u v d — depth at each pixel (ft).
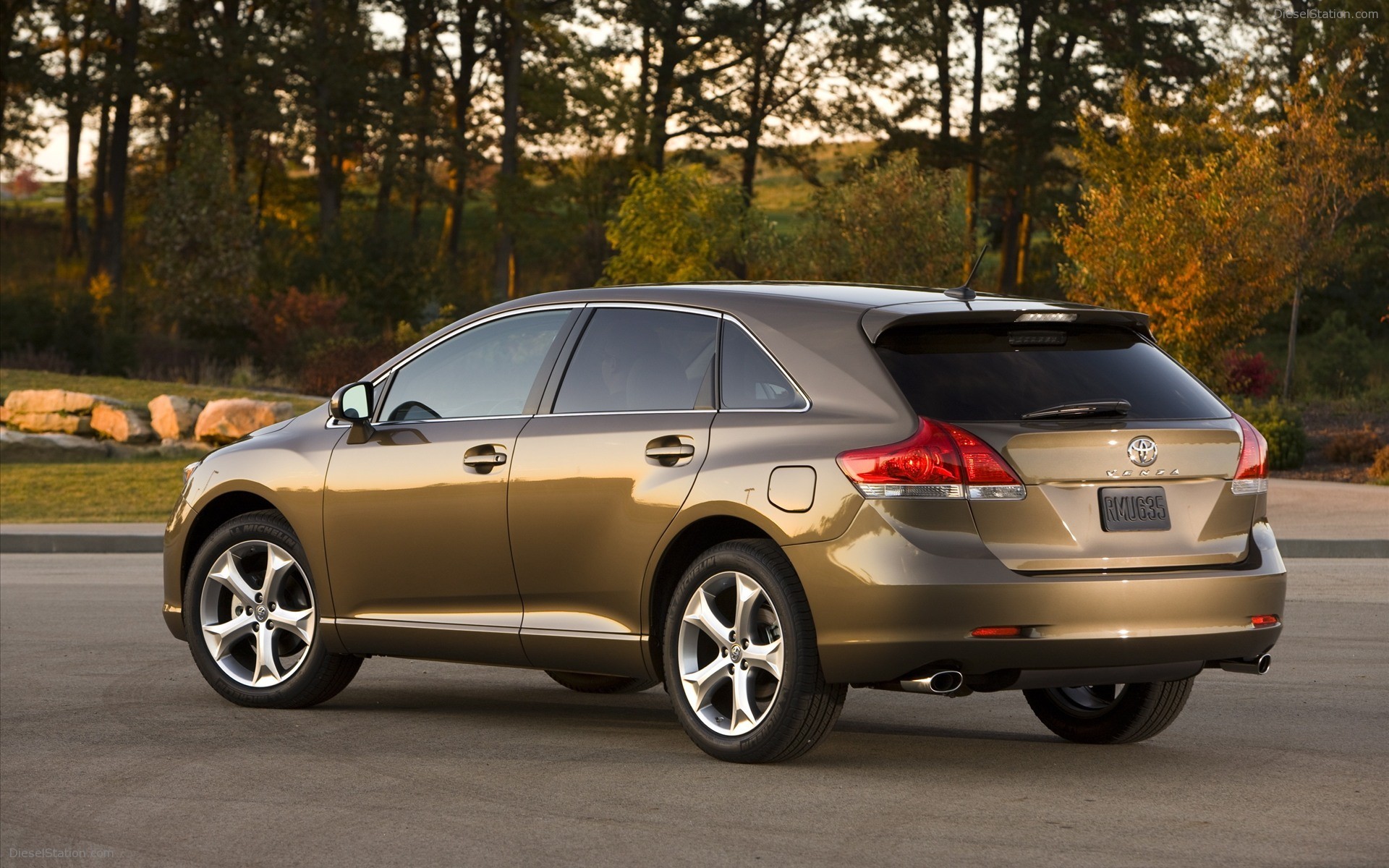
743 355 32.27
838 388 30.58
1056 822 27.14
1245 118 152.25
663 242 176.14
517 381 35.83
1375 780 30.68
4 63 269.23
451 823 27.73
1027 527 29.22
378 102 290.56
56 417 130.93
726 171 326.85
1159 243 128.77
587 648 33.55
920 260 158.51
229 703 40.32
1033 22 317.01
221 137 226.17
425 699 41.24
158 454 126.72
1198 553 30.48
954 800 28.89
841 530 29.45
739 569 31.07
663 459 32.37
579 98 297.53
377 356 181.88
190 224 216.54
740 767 31.76
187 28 289.12
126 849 26.66
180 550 41.01
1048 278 298.35
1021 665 28.99
